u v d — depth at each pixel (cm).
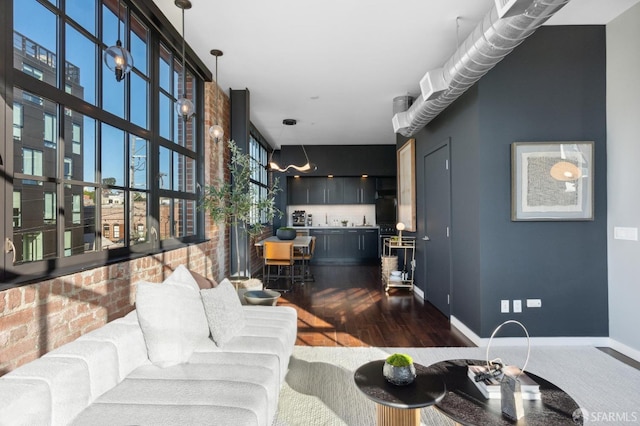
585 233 327
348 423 204
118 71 185
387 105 539
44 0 188
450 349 316
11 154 167
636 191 298
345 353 307
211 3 279
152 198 302
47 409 122
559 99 328
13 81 168
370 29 318
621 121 311
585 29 328
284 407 221
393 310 443
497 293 327
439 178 444
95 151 232
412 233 568
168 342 186
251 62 386
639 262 295
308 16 297
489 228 329
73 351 151
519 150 323
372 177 904
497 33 230
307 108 554
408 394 154
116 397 151
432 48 354
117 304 234
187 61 364
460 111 376
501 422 138
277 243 557
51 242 195
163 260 299
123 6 262
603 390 241
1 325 149
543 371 271
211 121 418
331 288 566
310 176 893
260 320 258
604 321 326
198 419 135
